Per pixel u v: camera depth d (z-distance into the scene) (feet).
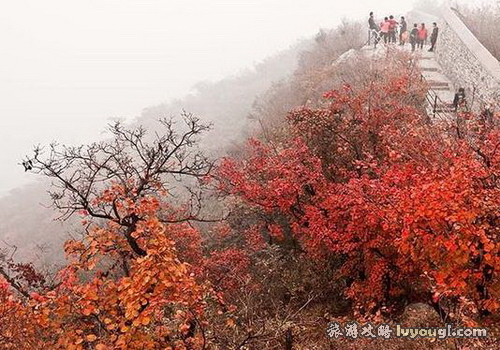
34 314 26.09
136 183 39.32
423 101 64.90
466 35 66.23
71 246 33.19
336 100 55.52
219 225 63.98
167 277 27.07
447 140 38.04
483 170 30.71
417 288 44.37
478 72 60.90
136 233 31.17
